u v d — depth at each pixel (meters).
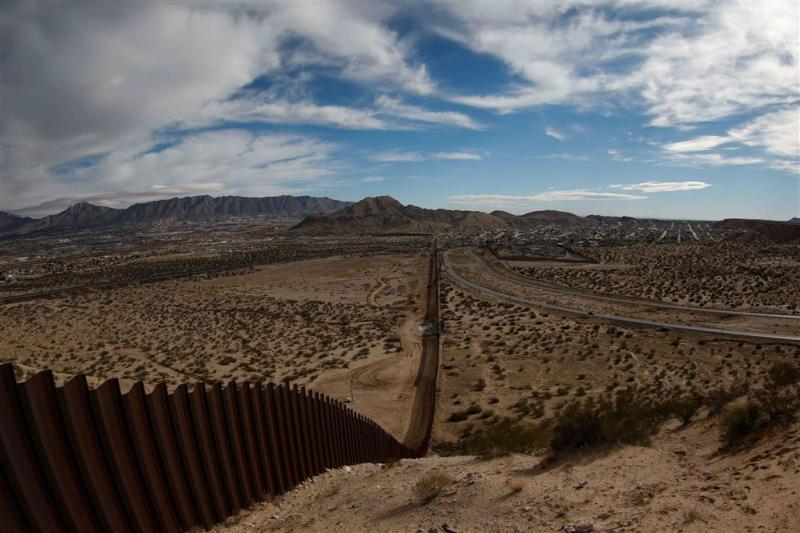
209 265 164.00
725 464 8.68
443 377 45.03
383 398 40.41
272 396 10.42
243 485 9.01
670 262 129.25
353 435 16.08
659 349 50.19
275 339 62.47
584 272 119.62
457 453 19.06
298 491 10.81
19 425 5.67
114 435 6.61
